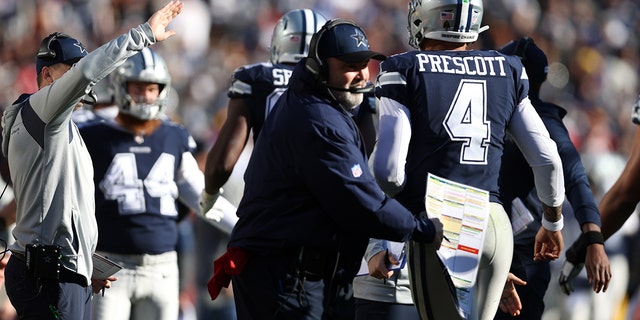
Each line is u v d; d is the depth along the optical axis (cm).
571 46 7775
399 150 1709
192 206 2472
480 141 1747
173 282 2430
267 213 1689
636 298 3866
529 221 2055
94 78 1734
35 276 1808
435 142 1741
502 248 1783
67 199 1822
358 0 7769
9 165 1848
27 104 1811
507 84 1770
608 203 2039
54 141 1803
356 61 1655
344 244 1692
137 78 2375
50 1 6894
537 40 7656
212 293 1728
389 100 1734
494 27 7512
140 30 1758
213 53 7025
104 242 2362
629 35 8206
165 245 2405
